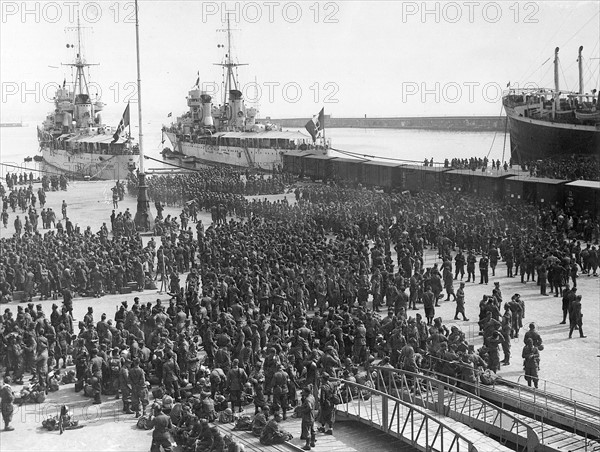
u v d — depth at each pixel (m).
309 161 80.56
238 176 77.69
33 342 24.50
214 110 113.81
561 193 49.56
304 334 24.64
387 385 23.08
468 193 57.69
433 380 20.33
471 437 18.50
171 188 69.94
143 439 19.66
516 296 28.22
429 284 32.69
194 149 111.00
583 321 30.14
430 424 19.64
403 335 24.61
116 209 65.88
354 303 32.78
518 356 26.06
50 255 37.78
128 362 21.98
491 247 39.84
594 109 72.44
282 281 32.25
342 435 20.00
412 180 64.62
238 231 46.06
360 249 40.16
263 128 105.00
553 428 19.28
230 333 25.38
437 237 46.53
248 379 22.11
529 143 78.38
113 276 37.91
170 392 22.30
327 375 20.53
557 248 37.69
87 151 97.62
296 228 47.75
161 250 38.69
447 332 24.62
